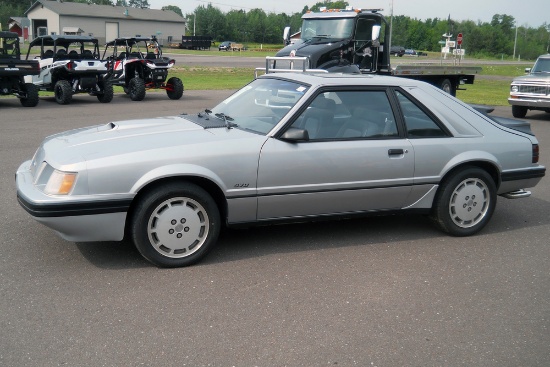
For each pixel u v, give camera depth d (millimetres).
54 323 3842
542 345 3729
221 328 3842
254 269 4863
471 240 5805
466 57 95688
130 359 3436
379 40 15914
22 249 5168
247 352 3553
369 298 4367
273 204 5086
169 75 30984
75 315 3961
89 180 4488
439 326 3953
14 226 5789
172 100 19688
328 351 3592
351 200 5371
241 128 5273
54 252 5117
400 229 6090
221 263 4977
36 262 4879
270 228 5977
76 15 78000
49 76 18578
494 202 5930
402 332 3859
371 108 5465
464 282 4723
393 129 5488
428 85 5824
